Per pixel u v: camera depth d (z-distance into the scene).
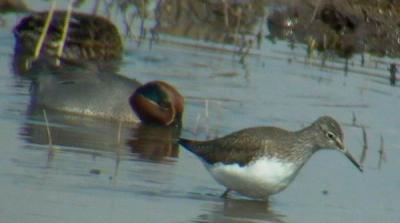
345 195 13.87
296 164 13.21
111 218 12.09
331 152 15.94
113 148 15.34
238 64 20.73
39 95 17.41
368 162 15.49
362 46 22.73
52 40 20.19
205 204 13.05
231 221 12.50
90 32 20.44
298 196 13.72
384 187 14.38
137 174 14.01
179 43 21.88
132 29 22.39
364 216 13.05
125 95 17.41
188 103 17.94
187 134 16.64
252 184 13.11
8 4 22.77
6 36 21.03
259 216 12.80
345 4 23.72
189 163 14.88
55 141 15.26
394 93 19.67
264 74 20.17
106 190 13.11
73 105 17.27
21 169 13.54
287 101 18.53
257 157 12.99
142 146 15.66
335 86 19.80
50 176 13.40
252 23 23.89
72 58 19.38
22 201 12.30
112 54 20.39
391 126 17.53
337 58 22.02
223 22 23.78
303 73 20.52
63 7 23.22
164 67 20.08
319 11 23.77
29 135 15.37
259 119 17.31
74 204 12.42
